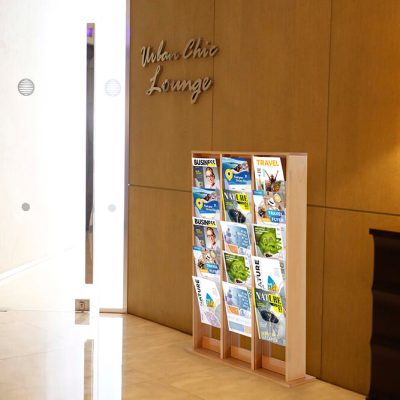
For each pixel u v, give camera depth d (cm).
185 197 561
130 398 414
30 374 453
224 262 476
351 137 423
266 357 465
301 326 445
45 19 582
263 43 482
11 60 583
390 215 404
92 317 604
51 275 601
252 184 454
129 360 489
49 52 586
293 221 431
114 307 629
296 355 444
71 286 605
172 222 575
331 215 438
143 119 597
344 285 432
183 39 552
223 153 469
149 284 604
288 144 467
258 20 485
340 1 426
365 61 413
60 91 587
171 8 562
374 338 380
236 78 506
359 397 421
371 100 411
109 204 620
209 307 494
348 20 422
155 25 579
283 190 430
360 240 421
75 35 589
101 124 611
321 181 443
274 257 440
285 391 431
